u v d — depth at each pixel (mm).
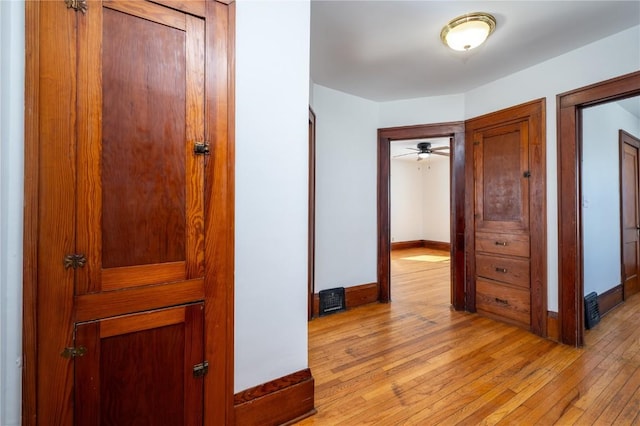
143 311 1188
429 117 3434
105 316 1117
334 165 3297
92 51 1083
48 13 1016
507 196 2869
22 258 993
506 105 2889
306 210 1617
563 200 2447
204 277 1312
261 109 1453
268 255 1486
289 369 1550
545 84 2586
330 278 3273
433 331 2697
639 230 3951
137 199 1172
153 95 1193
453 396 1737
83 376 1085
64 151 1045
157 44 1197
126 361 1160
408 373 1989
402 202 8219
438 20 2045
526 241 2709
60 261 1044
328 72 2848
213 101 1317
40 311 1017
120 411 1149
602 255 3137
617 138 3480
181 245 1262
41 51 1007
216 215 1335
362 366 2082
